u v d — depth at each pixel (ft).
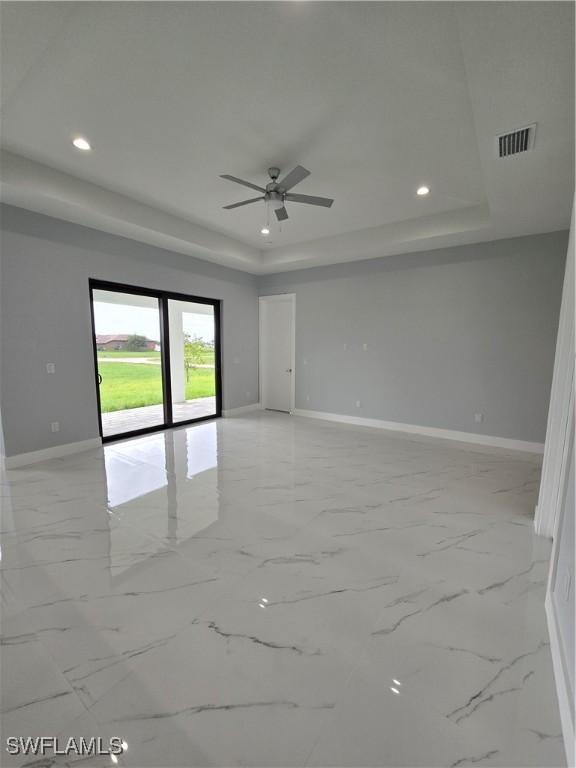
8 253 10.75
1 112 7.61
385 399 16.92
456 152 9.04
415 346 15.83
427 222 13.42
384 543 7.19
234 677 4.30
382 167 9.78
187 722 3.80
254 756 3.48
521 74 5.32
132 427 16.67
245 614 5.31
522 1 4.22
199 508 8.70
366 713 3.89
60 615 5.25
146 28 5.48
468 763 3.43
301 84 6.70
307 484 10.22
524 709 3.92
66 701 4.01
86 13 5.21
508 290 13.48
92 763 3.43
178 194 11.73
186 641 4.82
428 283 15.26
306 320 19.30
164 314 16.06
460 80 6.51
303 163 9.61
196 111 7.54
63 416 12.55
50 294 11.82
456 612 5.36
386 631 5.00
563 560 4.58
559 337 7.01
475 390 14.46
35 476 10.69
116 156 9.39
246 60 6.13
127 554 6.78
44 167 9.87
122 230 12.92
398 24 5.32
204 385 21.47
